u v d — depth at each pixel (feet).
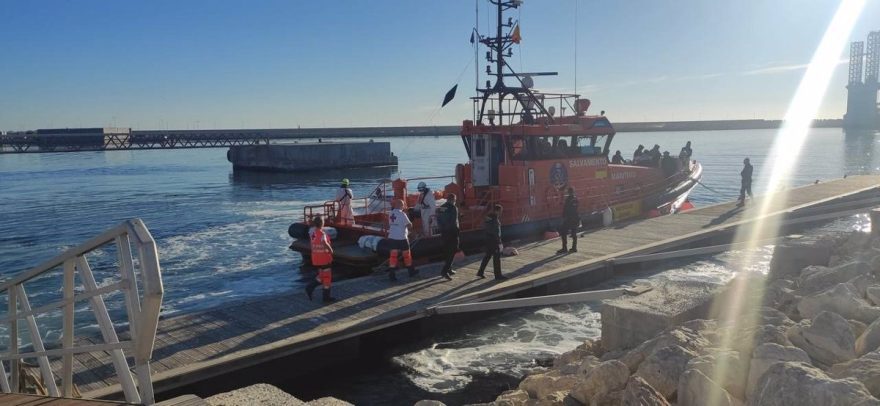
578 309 34.55
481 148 49.39
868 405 10.03
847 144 292.81
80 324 35.63
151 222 75.36
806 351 14.96
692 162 77.25
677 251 41.81
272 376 25.40
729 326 17.81
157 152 391.04
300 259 52.37
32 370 22.15
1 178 155.02
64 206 93.61
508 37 48.93
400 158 256.73
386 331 29.17
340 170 191.62
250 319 28.14
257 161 185.57
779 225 54.03
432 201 42.39
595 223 52.24
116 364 10.88
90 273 10.97
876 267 21.93
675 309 20.33
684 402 13.70
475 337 30.35
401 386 25.21
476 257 41.11
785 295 20.66
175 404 9.97
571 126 50.29
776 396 11.15
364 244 41.57
